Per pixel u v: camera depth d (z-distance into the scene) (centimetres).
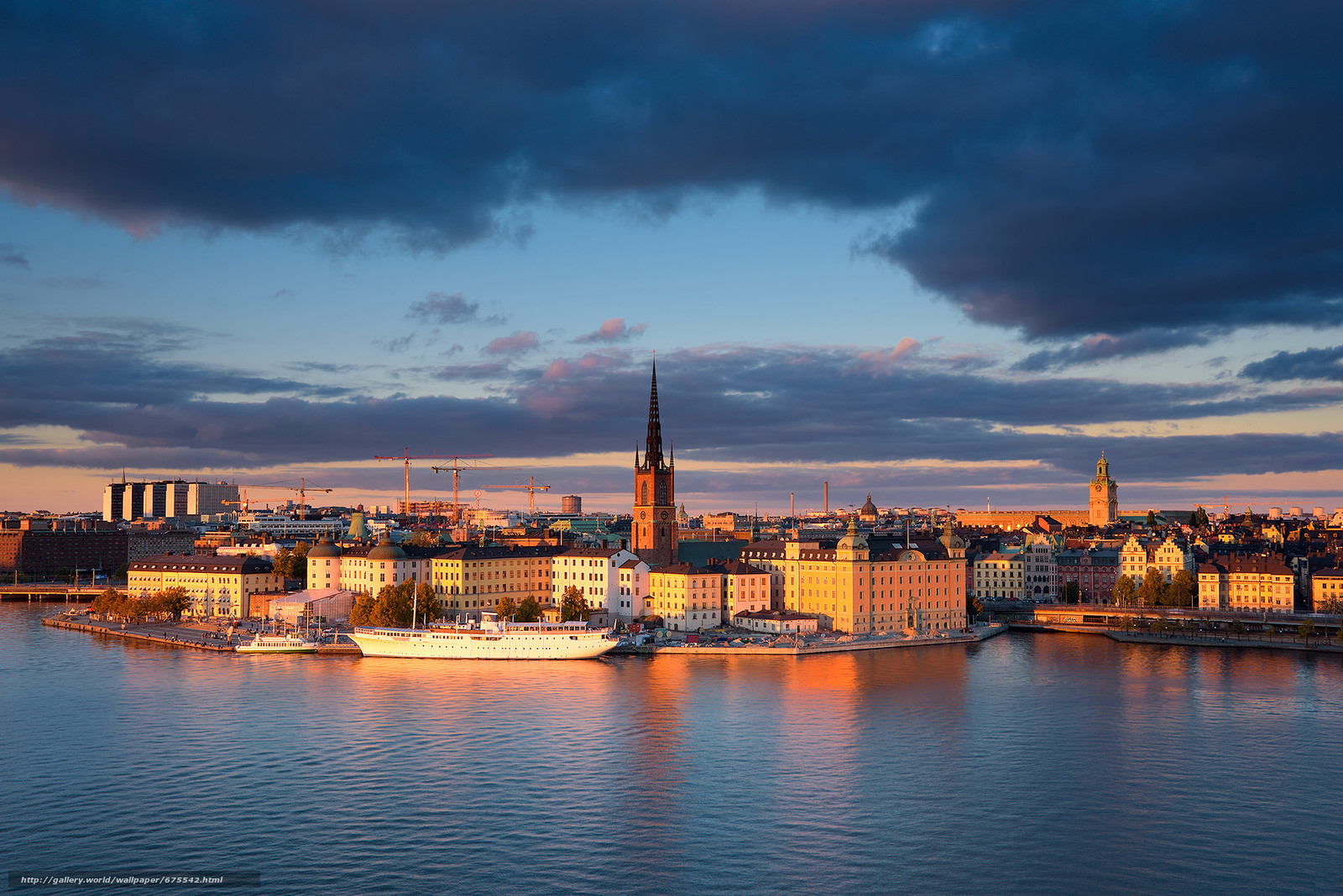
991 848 17150
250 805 18838
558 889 15675
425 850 16962
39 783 19950
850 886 15838
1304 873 16312
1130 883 15962
